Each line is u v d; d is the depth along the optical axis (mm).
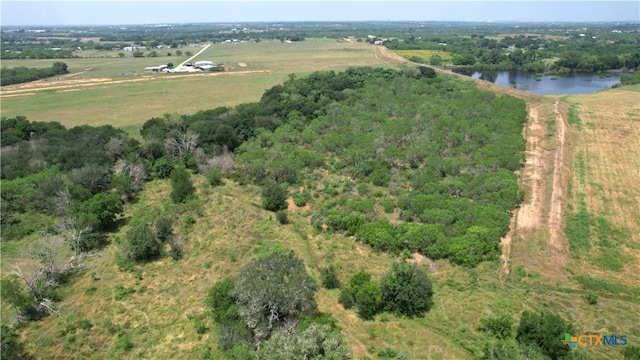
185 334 33750
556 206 51125
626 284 37438
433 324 33344
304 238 47000
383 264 41469
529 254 41906
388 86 109812
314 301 34625
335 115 87688
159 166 65250
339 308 35531
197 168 67312
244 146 73312
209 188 60406
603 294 36500
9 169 62781
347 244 45156
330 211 51281
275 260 36312
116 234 49625
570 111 89438
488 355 29203
